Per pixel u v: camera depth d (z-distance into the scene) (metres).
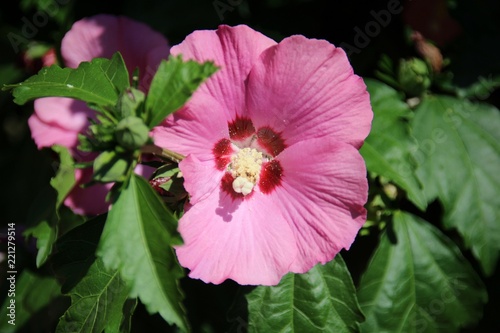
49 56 0.42
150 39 0.38
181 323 0.31
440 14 0.42
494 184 0.42
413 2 0.42
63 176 0.37
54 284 0.42
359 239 0.43
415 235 0.41
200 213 0.34
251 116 0.35
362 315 0.37
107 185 0.38
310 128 0.34
